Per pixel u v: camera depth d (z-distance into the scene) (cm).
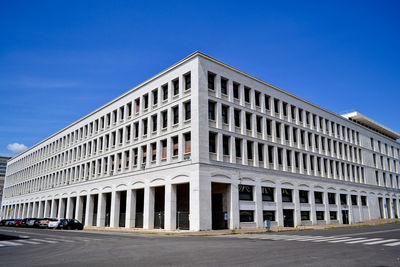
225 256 1162
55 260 1108
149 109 3828
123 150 4144
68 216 5191
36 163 6962
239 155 3491
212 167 3119
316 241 1764
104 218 4347
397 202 6316
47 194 6081
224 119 3428
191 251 1327
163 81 3694
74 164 5306
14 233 2789
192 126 3169
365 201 5456
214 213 3288
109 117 4659
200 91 3206
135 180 3812
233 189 3256
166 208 3284
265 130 3825
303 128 4425
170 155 3378
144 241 1891
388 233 2375
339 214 4666
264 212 3562
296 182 4062
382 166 6244
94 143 4859
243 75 3728
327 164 4734
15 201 7725
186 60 3406
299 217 3966
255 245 1566
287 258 1103
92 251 1368
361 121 6116
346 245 1526
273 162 3850
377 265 961
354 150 5531
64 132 5912
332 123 5141
